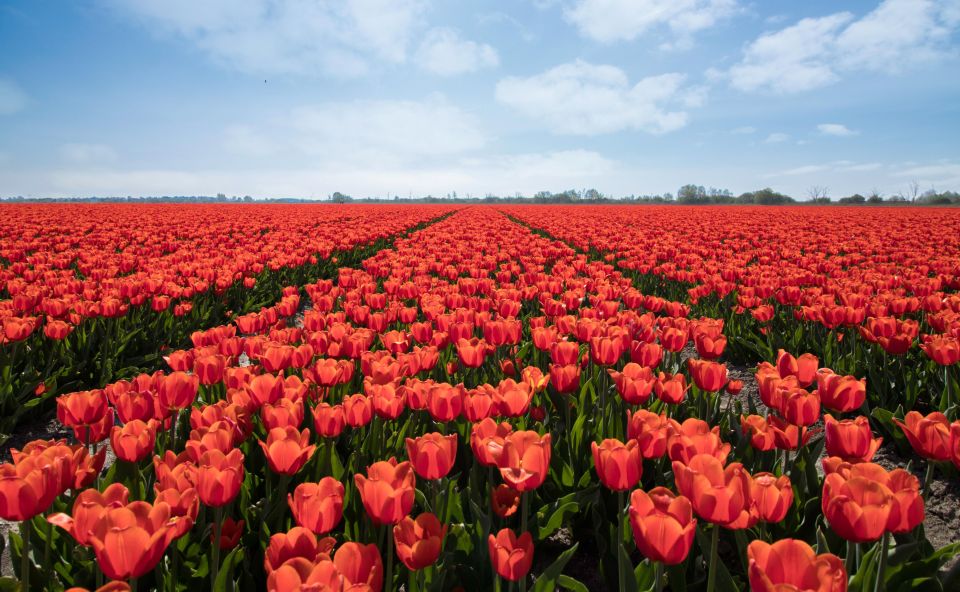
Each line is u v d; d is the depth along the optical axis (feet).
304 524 7.27
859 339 23.75
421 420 13.70
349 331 17.57
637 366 12.01
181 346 25.89
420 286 26.05
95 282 25.91
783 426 10.55
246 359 27.37
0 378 18.79
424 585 8.42
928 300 21.43
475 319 19.63
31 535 9.68
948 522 13.70
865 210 166.71
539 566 11.93
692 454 8.32
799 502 10.73
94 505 6.61
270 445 8.81
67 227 71.72
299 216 114.62
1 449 17.52
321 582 5.41
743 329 26.94
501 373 17.16
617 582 10.57
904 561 8.56
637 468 8.02
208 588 9.11
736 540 10.13
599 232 71.87
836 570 5.39
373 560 6.06
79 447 9.25
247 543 9.89
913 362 21.34
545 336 15.88
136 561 6.08
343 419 10.82
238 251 48.75
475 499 11.17
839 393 10.29
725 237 69.67
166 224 82.89
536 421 14.38
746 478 7.16
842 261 41.29
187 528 7.44
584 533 12.39
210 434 9.23
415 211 163.84
